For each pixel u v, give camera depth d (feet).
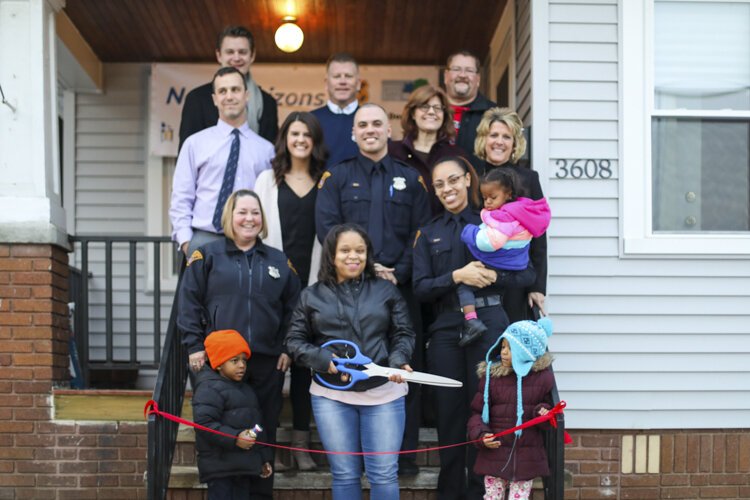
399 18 23.17
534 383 13.35
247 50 18.31
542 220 14.10
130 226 25.72
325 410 13.28
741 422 17.95
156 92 25.81
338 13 22.79
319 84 26.61
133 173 25.88
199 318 14.33
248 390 13.89
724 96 18.43
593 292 17.92
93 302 25.29
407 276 15.08
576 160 18.04
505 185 14.06
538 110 18.03
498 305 14.35
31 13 17.84
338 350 13.23
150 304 25.27
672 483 17.89
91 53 24.90
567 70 18.15
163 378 14.70
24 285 17.46
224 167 16.29
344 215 15.23
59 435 17.57
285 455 16.30
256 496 14.35
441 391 14.42
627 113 18.07
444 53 26.11
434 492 15.62
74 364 19.17
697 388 17.93
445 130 16.67
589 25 18.20
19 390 17.51
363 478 15.96
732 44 18.49
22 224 17.35
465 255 14.51
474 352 14.19
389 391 13.33
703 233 18.21
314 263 15.88
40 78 17.84
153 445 13.55
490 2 22.15
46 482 17.54
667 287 17.97
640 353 17.90
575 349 17.85
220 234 16.30
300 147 15.60
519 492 13.29
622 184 17.97
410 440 15.34
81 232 25.62
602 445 17.89
